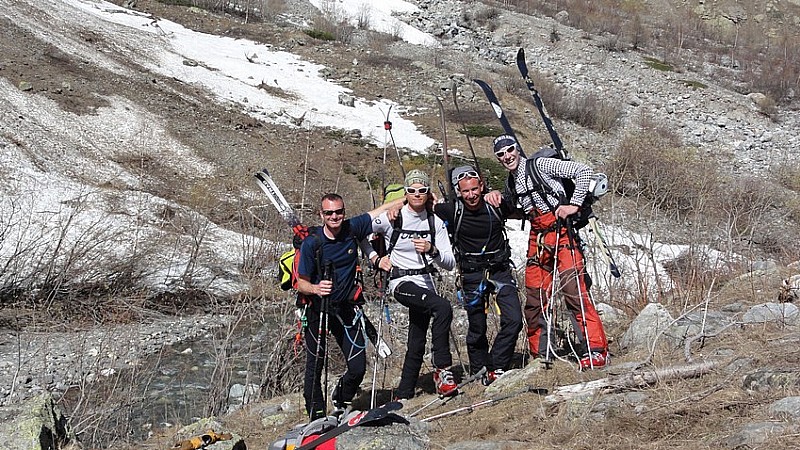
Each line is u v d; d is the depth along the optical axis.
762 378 4.95
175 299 11.49
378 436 4.98
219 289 11.86
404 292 6.32
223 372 7.73
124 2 28.53
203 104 20.88
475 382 6.54
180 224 13.97
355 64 27.41
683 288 8.56
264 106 22.09
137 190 15.28
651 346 6.36
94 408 7.36
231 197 16.14
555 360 6.34
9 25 21.20
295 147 19.44
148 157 17.16
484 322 6.56
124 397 7.77
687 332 6.38
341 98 23.50
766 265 9.31
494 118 23.89
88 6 26.64
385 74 26.94
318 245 5.97
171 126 18.80
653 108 29.44
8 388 8.45
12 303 10.84
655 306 6.90
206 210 15.16
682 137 26.66
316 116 22.20
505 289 6.45
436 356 6.27
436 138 21.78
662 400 4.96
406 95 25.25
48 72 19.33
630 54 35.38
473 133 22.47
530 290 6.59
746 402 4.69
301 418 6.68
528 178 6.32
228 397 7.82
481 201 6.35
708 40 42.09
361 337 6.17
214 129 19.41
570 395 5.46
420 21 36.25
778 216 14.56
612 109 26.72
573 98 27.52
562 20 39.56
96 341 10.02
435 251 6.25
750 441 4.14
